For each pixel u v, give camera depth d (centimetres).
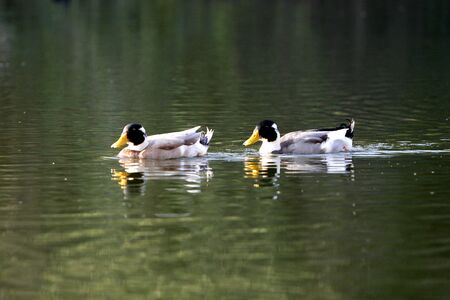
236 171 1895
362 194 1670
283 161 1998
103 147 2167
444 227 1452
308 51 4300
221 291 1195
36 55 4194
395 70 3638
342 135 2092
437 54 4138
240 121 2527
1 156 2058
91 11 6112
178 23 5478
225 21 5562
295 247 1363
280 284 1218
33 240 1414
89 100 2930
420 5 6219
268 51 4303
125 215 1550
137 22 5528
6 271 1277
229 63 3894
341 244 1376
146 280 1239
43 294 1195
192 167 1945
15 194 1705
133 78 3469
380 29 5138
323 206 1591
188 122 2514
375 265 1284
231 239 1406
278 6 6362
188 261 1309
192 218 1527
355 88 3158
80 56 4172
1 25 5394
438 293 1182
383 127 2402
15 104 2852
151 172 1894
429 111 2652
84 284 1227
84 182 1800
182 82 3344
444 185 1728
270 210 1570
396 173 1841
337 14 5878
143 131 2053
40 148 2147
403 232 1430
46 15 5900
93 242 1401
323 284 1216
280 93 3052
